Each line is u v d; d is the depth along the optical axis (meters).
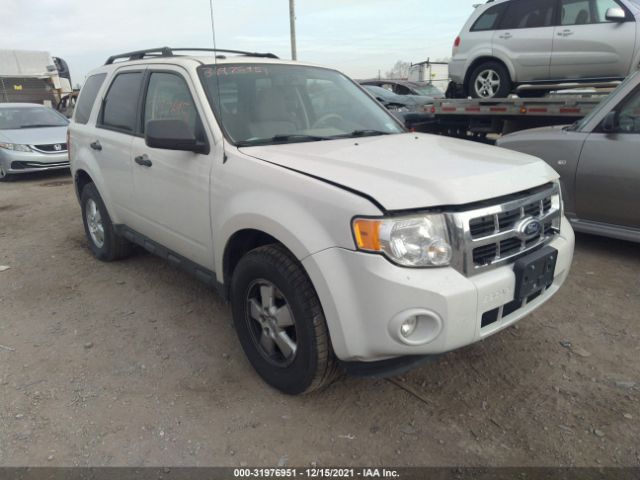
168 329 3.65
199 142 3.16
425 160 2.70
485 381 2.95
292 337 2.75
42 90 16.36
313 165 2.65
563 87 7.34
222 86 3.34
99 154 4.46
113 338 3.54
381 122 3.82
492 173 2.53
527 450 2.42
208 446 2.49
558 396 2.80
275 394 2.88
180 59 3.62
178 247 3.63
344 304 2.31
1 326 3.76
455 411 2.71
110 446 2.50
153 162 3.61
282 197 2.57
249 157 2.88
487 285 2.32
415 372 3.05
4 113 10.88
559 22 7.08
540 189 2.75
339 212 2.31
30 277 4.71
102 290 4.36
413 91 14.26
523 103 7.02
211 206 3.08
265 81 3.55
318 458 2.41
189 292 4.27
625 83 4.55
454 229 2.29
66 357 3.31
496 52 7.68
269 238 2.92
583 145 4.69
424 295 2.19
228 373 3.09
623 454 2.38
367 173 2.48
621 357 3.15
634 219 4.53
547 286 2.81
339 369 2.66
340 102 3.81
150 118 3.78
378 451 2.44
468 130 8.09
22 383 3.03
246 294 2.91
